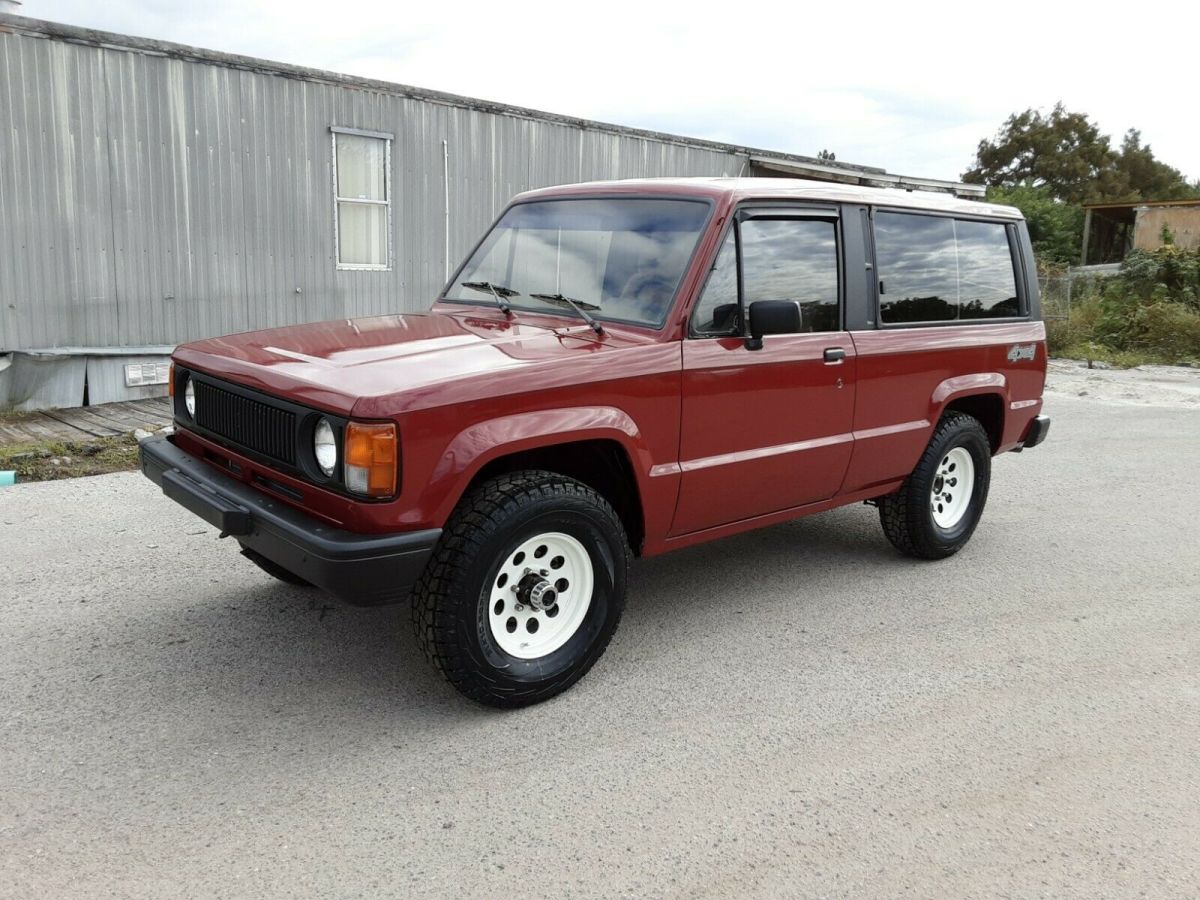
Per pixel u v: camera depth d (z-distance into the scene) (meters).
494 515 3.19
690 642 4.17
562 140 12.56
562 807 2.89
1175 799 3.05
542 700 3.53
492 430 3.14
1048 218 40.69
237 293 10.12
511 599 3.42
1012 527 6.17
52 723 3.27
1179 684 3.89
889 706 3.62
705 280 3.75
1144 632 4.43
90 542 5.16
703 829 2.80
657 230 3.95
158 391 9.77
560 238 4.29
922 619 4.52
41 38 8.41
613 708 3.54
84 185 8.91
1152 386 13.27
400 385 3.01
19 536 5.22
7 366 8.65
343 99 10.44
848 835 2.80
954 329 4.97
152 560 4.92
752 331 3.71
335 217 10.69
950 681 3.85
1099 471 7.88
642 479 3.61
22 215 8.62
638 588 4.86
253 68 9.71
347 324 4.13
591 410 3.41
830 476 4.44
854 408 4.43
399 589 3.03
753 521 4.25
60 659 3.76
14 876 2.48
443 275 11.80
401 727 3.34
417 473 2.99
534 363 3.29
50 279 8.88
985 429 5.56
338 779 3.00
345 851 2.64
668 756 3.21
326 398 3.01
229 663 3.78
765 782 3.06
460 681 3.27
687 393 3.70
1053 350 17.31
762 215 3.99
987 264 5.27
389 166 10.96
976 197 19.11
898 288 4.66
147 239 9.40
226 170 9.77
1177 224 31.48
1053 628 4.45
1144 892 2.59
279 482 3.30
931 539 5.16
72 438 7.56
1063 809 2.97
